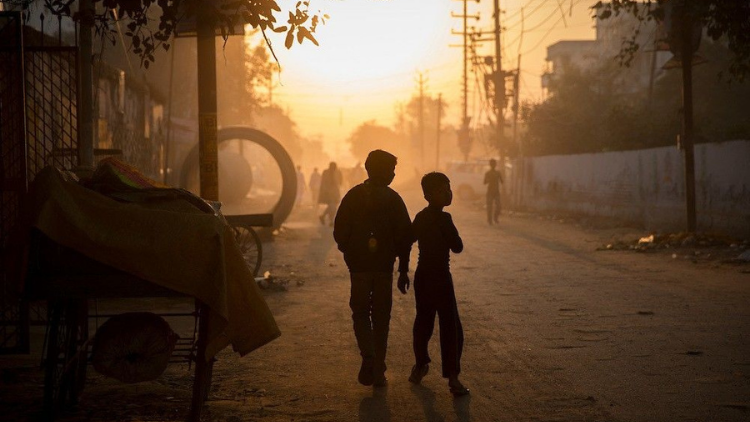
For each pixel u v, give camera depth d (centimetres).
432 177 607
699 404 547
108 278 491
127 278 492
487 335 805
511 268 1373
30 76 958
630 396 571
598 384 607
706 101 3669
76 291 489
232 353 748
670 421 510
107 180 533
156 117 2136
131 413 537
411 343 779
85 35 936
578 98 3709
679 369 647
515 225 2458
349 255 624
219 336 505
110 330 514
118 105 1585
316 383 632
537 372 649
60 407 537
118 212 491
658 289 1093
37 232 491
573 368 660
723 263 1348
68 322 539
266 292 1134
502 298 1047
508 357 706
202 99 963
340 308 999
